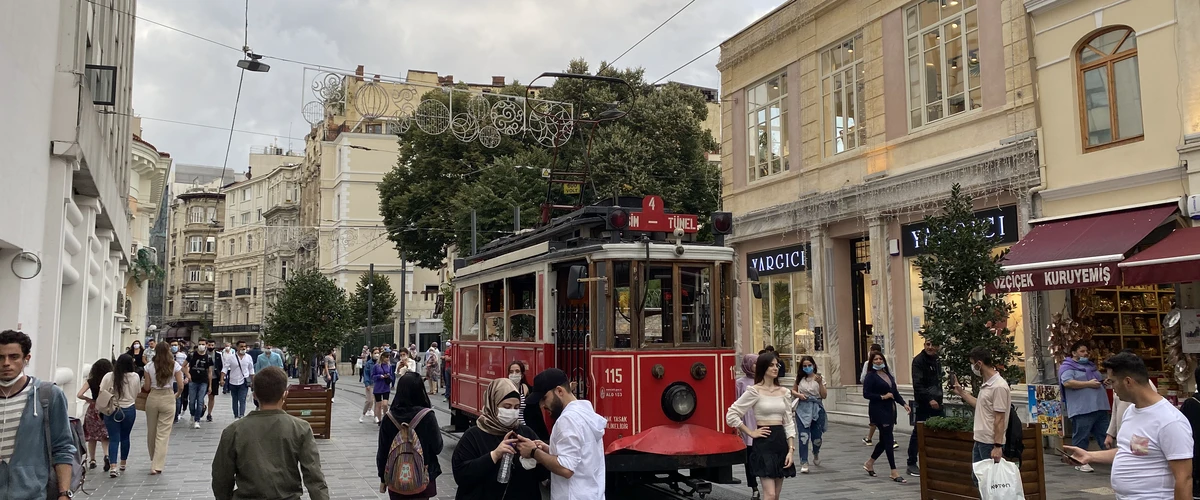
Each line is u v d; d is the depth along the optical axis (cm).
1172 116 1188
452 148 3484
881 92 1712
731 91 2223
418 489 638
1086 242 1210
